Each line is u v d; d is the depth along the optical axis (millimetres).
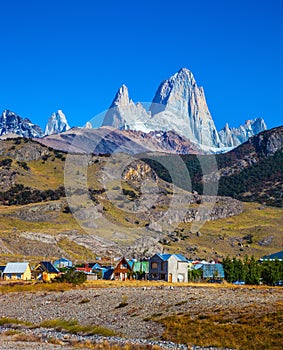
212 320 54625
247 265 119750
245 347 46094
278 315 52875
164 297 68500
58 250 152750
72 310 68938
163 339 51406
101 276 109812
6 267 129000
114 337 54000
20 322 65375
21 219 191125
